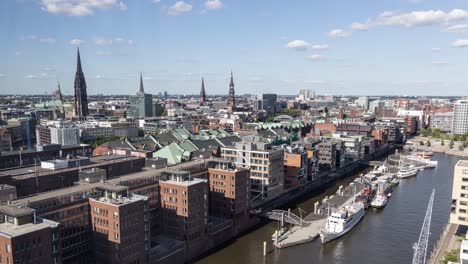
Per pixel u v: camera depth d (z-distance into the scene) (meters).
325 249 144.12
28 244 86.75
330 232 152.75
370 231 162.75
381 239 154.00
